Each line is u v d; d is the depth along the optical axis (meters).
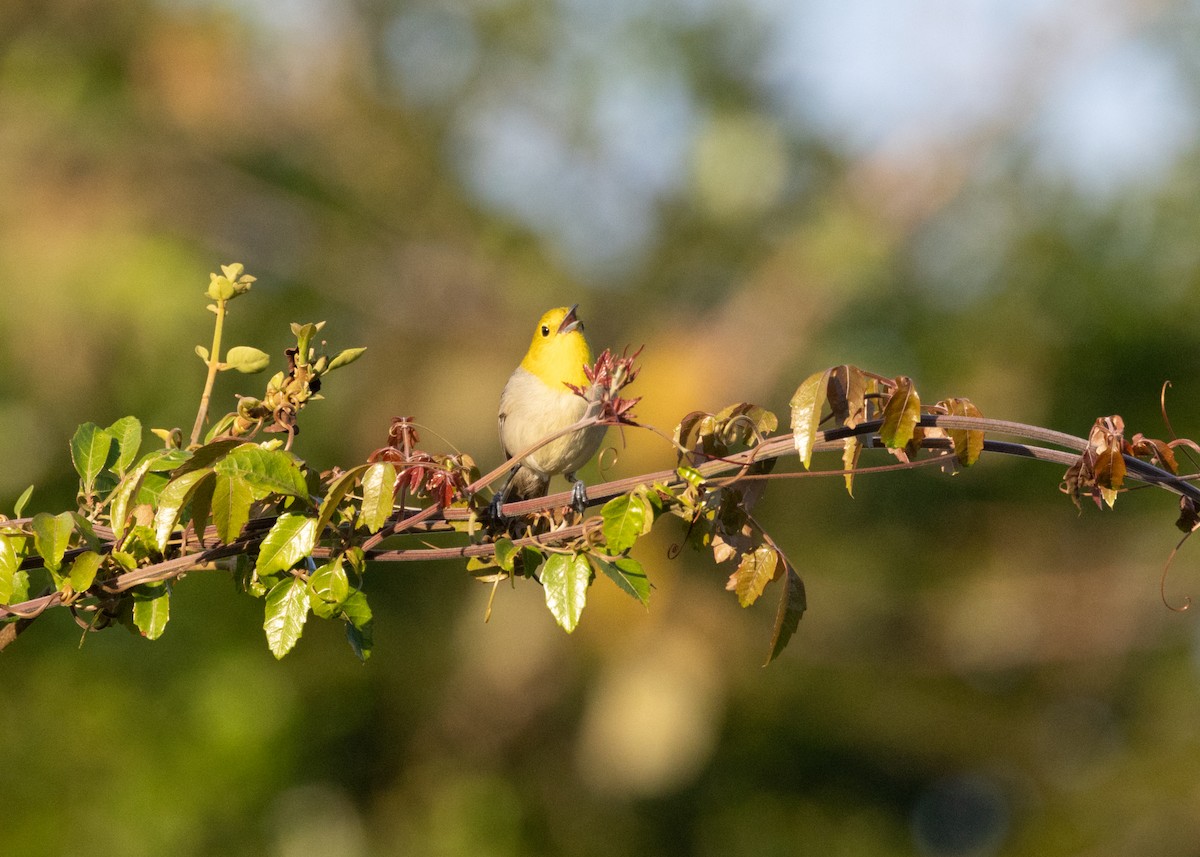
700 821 16.20
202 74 14.53
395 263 15.61
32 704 13.43
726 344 15.41
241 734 13.75
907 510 16.42
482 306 15.68
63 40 14.66
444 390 15.02
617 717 14.31
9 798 13.09
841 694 16.20
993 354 15.89
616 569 4.44
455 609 15.41
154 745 13.56
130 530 4.55
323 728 14.72
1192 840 16.12
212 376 4.83
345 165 15.81
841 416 4.66
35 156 14.20
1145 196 15.87
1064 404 15.86
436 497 4.59
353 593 4.43
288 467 4.36
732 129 15.45
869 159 16.20
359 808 14.84
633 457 14.69
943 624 16.30
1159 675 16.66
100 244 13.80
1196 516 4.73
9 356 13.52
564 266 15.98
